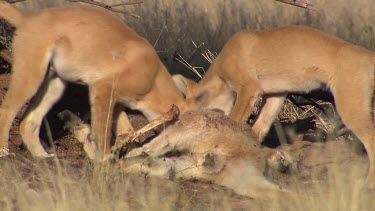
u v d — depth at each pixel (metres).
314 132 14.03
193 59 16.81
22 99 11.20
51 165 10.70
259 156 10.65
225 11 19.41
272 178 10.70
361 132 11.79
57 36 11.43
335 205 8.85
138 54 11.78
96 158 10.55
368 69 11.95
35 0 19.30
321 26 18.88
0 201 8.83
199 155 10.62
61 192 8.84
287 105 15.28
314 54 12.71
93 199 8.77
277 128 13.09
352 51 12.22
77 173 10.21
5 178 9.67
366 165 11.35
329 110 14.95
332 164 10.92
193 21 18.64
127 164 10.62
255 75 13.55
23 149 12.07
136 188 9.67
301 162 11.54
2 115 11.16
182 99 12.23
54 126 12.86
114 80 11.61
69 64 11.62
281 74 13.26
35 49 11.26
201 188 10.17
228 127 10.73
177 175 10.59
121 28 12.01
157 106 11.98
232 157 10.53
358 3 20.55
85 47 11.62
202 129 10.64
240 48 13.55
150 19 18.39
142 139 12.94
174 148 10.75
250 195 9.85
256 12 19.64
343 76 12.21
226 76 13.66
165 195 9.44
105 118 11.47
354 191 8.95
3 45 13.91
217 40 17.64
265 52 13.34
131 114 13.68
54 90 12.05
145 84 11.78
